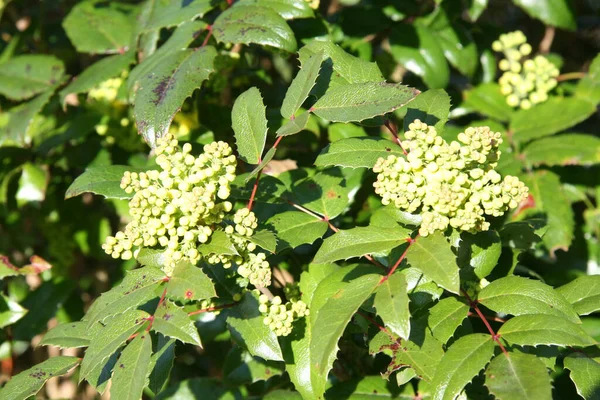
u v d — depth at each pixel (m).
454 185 0.65
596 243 0.93
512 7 1.29
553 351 0.68
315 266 0.72
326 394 0.74
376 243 0.65
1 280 0.83
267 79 0.90
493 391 0.62
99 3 0.93
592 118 1.22
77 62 1.09
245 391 0.84
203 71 0.75
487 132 0.65
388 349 0.67
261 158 0.70
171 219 0.66
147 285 0.67
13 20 1.09
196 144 0.80
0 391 0.73
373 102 0.67
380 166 0.66
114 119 0.91
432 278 0.62
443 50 0.92
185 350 1.06
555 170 0.93
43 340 0.72
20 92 0.90
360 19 0.92
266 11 0.77
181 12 0.80
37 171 0.93
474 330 0.77
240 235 0.67
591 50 1.25
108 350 0.65
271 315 0.69
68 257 1.01
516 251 0.75
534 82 0.93
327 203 0.74
